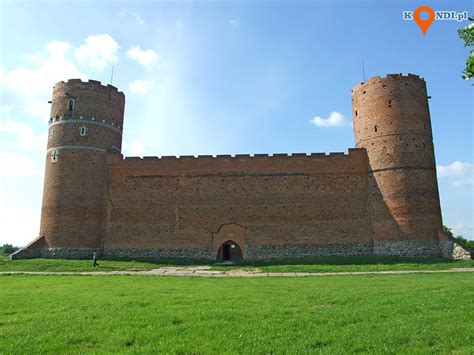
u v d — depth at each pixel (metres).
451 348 7.69
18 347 7.94
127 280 22.58
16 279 23.34
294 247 37.19
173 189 39.38
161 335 8.74
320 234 37.19
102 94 42.12
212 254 37.62
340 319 10.10
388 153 36.59
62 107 41.03
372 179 37.28
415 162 35.97
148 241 38.53
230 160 39.44
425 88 38.91
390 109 37.28
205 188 39.09
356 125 39.97
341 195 37.72
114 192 39.81
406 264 30.59
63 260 34.72
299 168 38.66
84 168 39.59
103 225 39.31
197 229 38.34
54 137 40.53
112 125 42.28
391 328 9.13
